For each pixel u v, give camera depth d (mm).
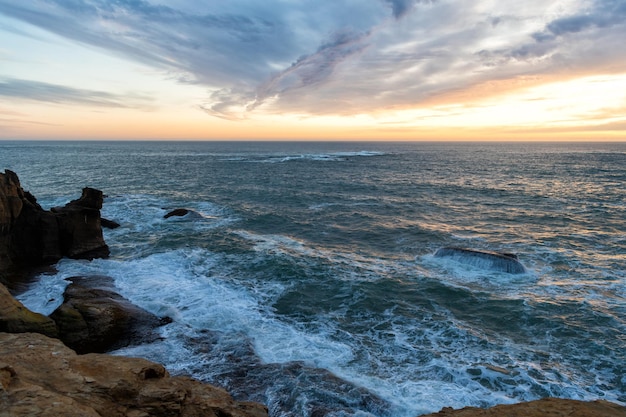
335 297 17297
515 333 14320
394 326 14781
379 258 22969
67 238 21828
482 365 12180
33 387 6656
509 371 11883
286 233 28859
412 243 26125
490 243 25750
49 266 20156
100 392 7363
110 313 14055
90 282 17953
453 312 16000
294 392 10414
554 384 11273
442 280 19328
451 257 22375
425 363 12258
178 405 7738
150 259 21828
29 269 19516
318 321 15086
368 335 14062
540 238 26859
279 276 19562
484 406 10172
